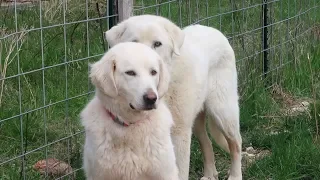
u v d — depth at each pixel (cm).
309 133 658
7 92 703
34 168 580
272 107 746
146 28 523
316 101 721
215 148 657
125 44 459
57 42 866
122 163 453
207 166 596
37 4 1007
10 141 634
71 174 562
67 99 580
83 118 464
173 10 933
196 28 599
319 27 965
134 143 452
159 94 461
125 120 451
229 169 617
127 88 444
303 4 1014
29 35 872
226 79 595
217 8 1013
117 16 591
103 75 446
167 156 462
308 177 573
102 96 455
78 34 897
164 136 461
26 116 620
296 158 584
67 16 948
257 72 795
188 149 555
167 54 530
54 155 607
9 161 550
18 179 547
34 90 721
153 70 451
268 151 649
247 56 790
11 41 775
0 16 926
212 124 598
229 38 768
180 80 545
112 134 451
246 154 639
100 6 954
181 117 547
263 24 829
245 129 702
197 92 559
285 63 851
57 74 774
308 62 845
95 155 455
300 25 923
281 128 690
